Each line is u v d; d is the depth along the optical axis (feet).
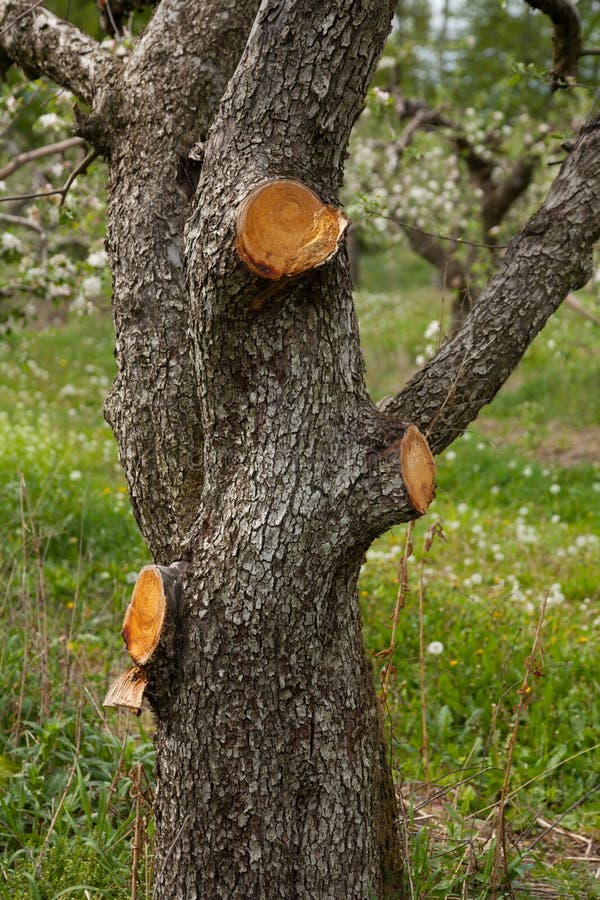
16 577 18.83
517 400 41.09
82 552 22.07
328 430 8.34
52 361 49.78
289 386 8.23
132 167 9.53
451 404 9.52
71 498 24.48
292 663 8.57
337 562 8.52
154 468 9.46
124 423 9.61
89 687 14.94
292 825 8.73
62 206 11.84
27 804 12.30
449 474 32.09
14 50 11.19
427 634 18.37
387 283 91.40
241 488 8.45
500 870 10.62
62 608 18.86
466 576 22.07
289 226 7.58
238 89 8.04
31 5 10.77
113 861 10.84
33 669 15.08
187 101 9.42
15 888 10.49
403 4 62.95
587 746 15.03
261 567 8.34
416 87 59.06
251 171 7.84
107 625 18.57
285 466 8.29
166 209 9.34
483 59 62.03
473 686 16.78
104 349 52.11
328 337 8.30
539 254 9.55
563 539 25.63
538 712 15.71
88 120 9.77
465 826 12.37
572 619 19.90
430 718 15.83
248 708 8.53
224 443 8.59
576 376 41.83
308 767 8.70
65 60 10.52
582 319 42.39
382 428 8.49
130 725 14.85
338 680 8.89
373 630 18.54
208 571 8.53
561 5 12.66
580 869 12.02
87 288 18.78
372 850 9.27
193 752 8.67
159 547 9.62
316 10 7.76
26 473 25.71
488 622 18.57
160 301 9.29
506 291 9.54
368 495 8.27
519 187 41.27
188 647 8.58
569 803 13.74
